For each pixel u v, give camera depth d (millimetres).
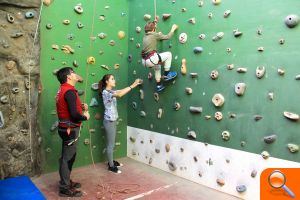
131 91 4359
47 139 3756
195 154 3486
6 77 3268
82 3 3873
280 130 2732
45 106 3705
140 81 4145
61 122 3064
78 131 3135
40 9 3512
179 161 3689
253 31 2879
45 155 3764
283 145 2715
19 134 3402
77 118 2963
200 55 3346
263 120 2846
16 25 3334
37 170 3652
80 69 3924
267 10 2768
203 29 3299
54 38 3691
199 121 3414
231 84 3082
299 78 2576
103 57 4121
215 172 3287
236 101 3049
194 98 3447
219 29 3150
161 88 3756
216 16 3170
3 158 3283
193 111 3439
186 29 3471
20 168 3439
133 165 4141
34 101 3527
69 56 3828
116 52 4242
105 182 3547
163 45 3750
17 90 3352
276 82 2738
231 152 3121
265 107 2826
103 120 3947
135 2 4168
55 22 3680
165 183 3516
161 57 3484
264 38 2801
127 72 4383
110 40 4168
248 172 2984
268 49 2777
